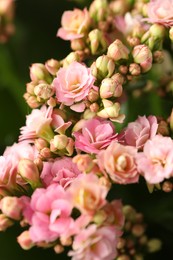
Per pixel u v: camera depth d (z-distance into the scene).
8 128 0.36
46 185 0.27
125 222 0.30
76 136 0.27
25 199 0.26
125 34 0.32
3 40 0.38
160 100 0.34
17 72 0.37
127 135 0.27
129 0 0.34
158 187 0.27
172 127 0.28
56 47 0.38
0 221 0.26
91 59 0.32
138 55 0.29
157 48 0.30
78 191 0.25
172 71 0.34
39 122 0.28
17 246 0.31
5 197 0.26
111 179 0.26
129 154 0.26
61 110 0.28
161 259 0.31
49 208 0.25
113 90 0.28
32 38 0.38
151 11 0.30
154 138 0.27
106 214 0.25
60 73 0.28
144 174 0.26
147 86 0.33
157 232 0.31
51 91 0.28
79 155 0.26
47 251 0.31
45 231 0.25
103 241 0.25
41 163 0.27
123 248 0.30
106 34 0.32
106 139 0.27
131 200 0.32
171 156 0.26
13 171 0.27
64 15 0.31
